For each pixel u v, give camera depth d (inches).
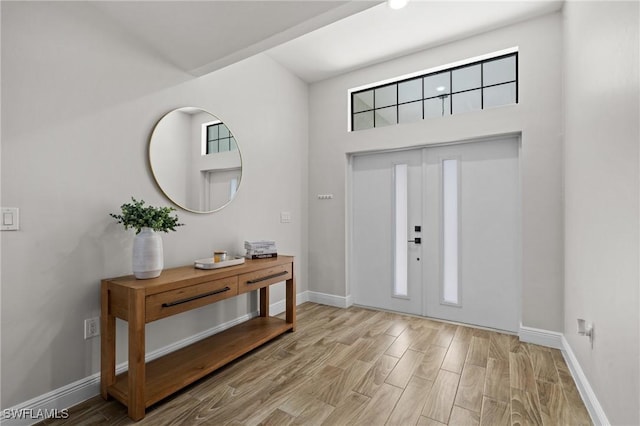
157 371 76.9
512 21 102.3
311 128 149.4
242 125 114.4
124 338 78.2
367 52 122.6
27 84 61.9
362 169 141.8
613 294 53.9
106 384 70.2
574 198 81.2
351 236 143.8
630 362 47.0
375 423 62.6
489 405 67.9
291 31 75.0
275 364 86.9
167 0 65.1
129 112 79.7
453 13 98.3
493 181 113.4
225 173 107.4
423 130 120.4
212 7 66.2
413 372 82.3
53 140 65.7
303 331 111.3
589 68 67.5
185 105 94.1
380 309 137.1
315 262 147.9
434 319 123.9
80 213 70.1
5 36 59.2
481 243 115.5
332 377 79.9
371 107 138.5
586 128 69.9
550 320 97.4
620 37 50.8
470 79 117.0
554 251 96.7
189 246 95.5
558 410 66.0
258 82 121.7
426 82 125.6
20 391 61.0
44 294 64.4
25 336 61.8
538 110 99.3
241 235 113.7
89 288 71.4
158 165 85.7
